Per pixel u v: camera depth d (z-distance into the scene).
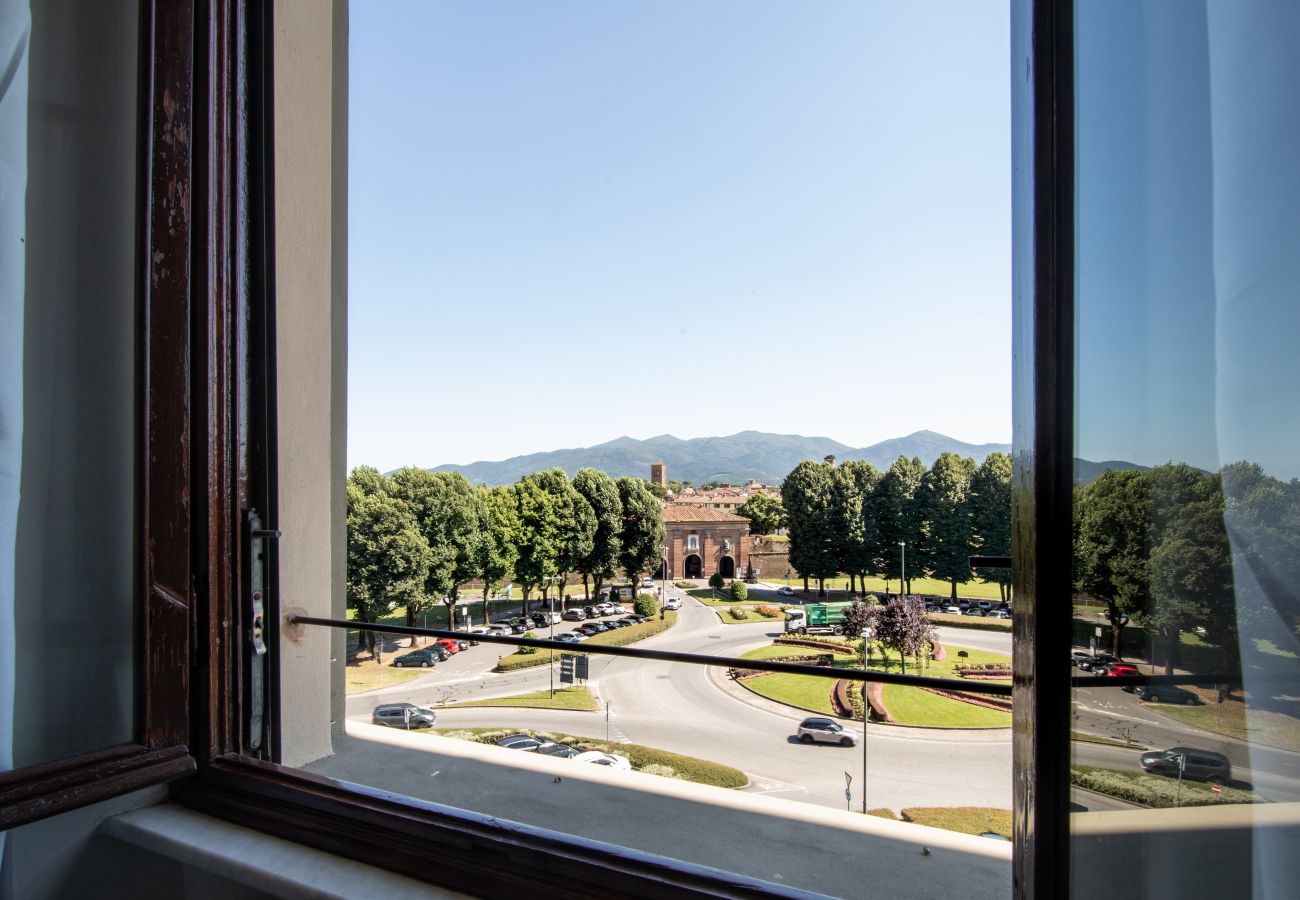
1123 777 0.45
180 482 1.00
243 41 1.14
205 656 1.03
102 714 1.00
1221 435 0.43
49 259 0.98
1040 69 0.48
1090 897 0.46
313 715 1.45
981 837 1.01
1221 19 0.43
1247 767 0.42
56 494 0.98
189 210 1.02
